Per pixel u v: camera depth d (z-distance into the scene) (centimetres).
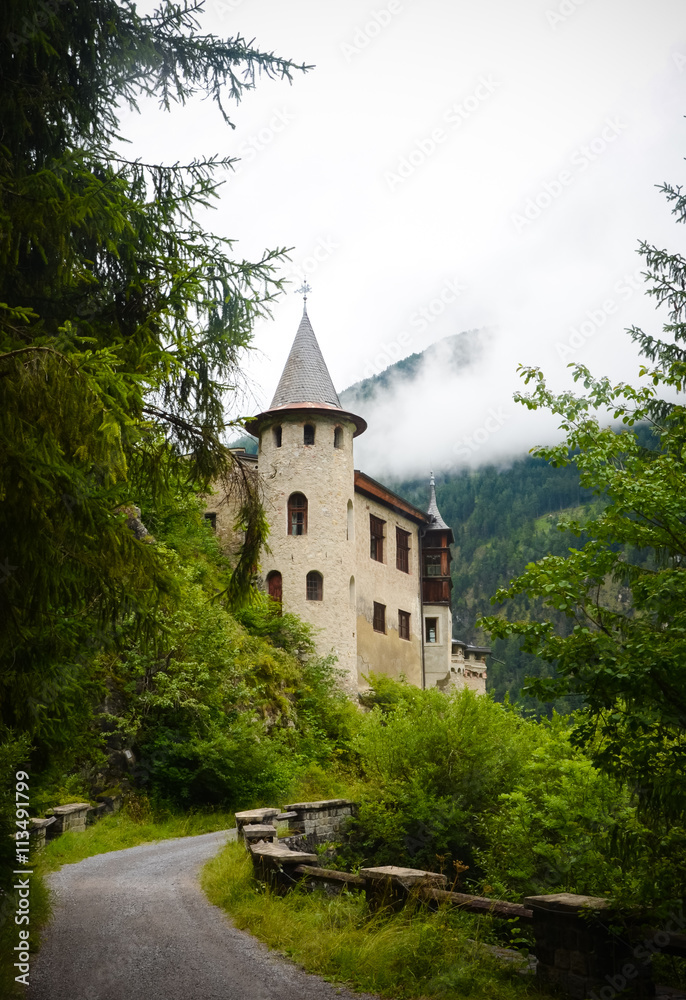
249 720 1923
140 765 1709
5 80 575
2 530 428
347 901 718
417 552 3925
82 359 448
